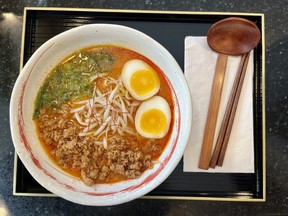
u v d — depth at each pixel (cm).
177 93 29
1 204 33
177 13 33
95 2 34
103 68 31
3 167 33
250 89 32
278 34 34
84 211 33
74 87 30
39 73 30
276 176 33
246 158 32
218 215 32
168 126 30
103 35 29
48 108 30
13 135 28
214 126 32
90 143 30
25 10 33
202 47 32
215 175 32
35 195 32
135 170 29
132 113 31
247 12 34
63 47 30
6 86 33
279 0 34
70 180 29
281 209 32
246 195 32
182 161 32
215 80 32
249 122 32
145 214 33
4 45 34
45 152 30
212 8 34
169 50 33
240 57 32
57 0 34
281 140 33
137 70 30
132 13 33
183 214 33
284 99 33
